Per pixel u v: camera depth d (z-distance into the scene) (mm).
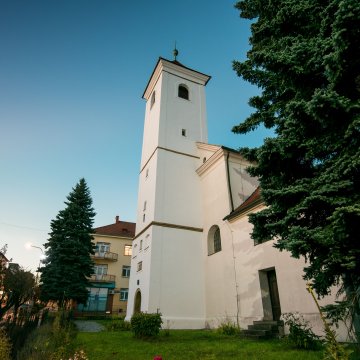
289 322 8930
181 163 21906
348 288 5828
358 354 5363
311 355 6898
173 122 23406
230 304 15094
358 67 5352
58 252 24109
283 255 12164
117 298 36031
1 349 4840
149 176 21875
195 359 7340
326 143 5773
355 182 5465
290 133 6121
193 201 20781
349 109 5008
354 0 4637
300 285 10953
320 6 6215
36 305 21734
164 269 17672
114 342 10422
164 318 16297
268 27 7641
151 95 27000
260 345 8945
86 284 24125
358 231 5074
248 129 9062
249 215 7145
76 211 26750
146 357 7664
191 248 19047
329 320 9070
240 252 15203
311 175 6520
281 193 6008
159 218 19031
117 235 39438
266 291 13250
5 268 17547
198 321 17047
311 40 5988
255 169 7031
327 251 5422
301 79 6242
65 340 7477
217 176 19609
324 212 5840
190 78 26766
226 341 10406
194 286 18000
